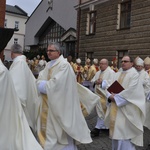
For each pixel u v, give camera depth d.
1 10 15.58
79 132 4.41
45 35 41.38
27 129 3.34
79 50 23.66
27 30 45.97
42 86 4.34
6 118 3.18
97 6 21.50
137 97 4.81
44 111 4.48
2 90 3.09
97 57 21.28
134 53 17.61
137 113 4.82
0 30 3.15
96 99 5.09
